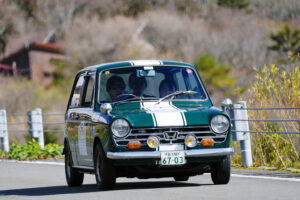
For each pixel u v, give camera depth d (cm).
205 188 2614
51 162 4559
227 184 2739
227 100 2817
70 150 3058
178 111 2567
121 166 2572
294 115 3906
